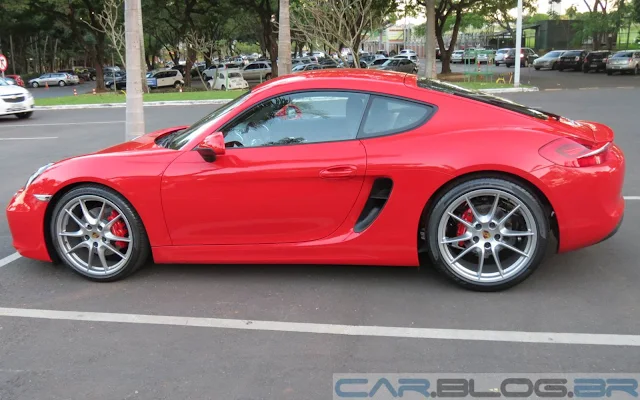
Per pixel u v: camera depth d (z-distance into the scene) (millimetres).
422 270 4133
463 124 3627
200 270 4270
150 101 20141
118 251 4051
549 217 3592
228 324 3410
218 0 36406
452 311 3477
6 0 32469
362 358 2984
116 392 2742
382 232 3682
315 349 3090
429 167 3521
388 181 3621
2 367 2996
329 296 3754
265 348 3119
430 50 26203
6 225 5633
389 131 3686
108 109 19000
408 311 3496
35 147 10992
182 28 37406
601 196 3514
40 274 4301
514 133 3539
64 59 84062
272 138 3811
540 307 3490
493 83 25141
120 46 32031
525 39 62750
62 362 3033
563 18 58531
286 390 2721
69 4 33812
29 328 3432
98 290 3975
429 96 3709
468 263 3762
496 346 3059
